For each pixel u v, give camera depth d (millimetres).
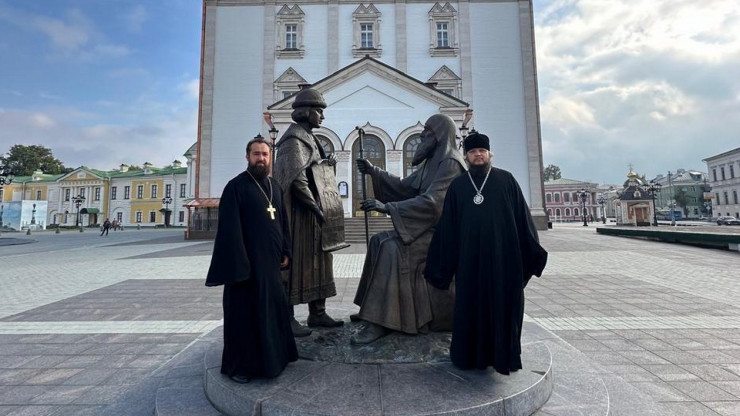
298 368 2572
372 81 21859
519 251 2492
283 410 2084
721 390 3027
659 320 5094
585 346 4102
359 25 28375
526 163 26594
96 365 3637
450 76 27609
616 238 19891
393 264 2844
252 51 27719
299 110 3346
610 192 86250
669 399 2879
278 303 2568
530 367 2600
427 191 2930
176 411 2348
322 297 3289
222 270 2455
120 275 9422
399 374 2441
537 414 2254
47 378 3318
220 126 26781
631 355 3826
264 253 2561
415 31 28328
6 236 32750
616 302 6172
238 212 2553
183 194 57656
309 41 28141
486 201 2523
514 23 27922
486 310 2459
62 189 63750
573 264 10586
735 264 10500
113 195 61500
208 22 27578
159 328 4891
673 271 9352
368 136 21672
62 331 4762
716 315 5320
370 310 2793
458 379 2379
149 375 3074
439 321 2928
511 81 27391
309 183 3301
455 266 2605
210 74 27047
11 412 2705
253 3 28062
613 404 2623
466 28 28000
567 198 73438
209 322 5168
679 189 76562
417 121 21547
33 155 71875
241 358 2434
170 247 18125
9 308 6000
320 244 3287
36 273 9922
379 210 2893
